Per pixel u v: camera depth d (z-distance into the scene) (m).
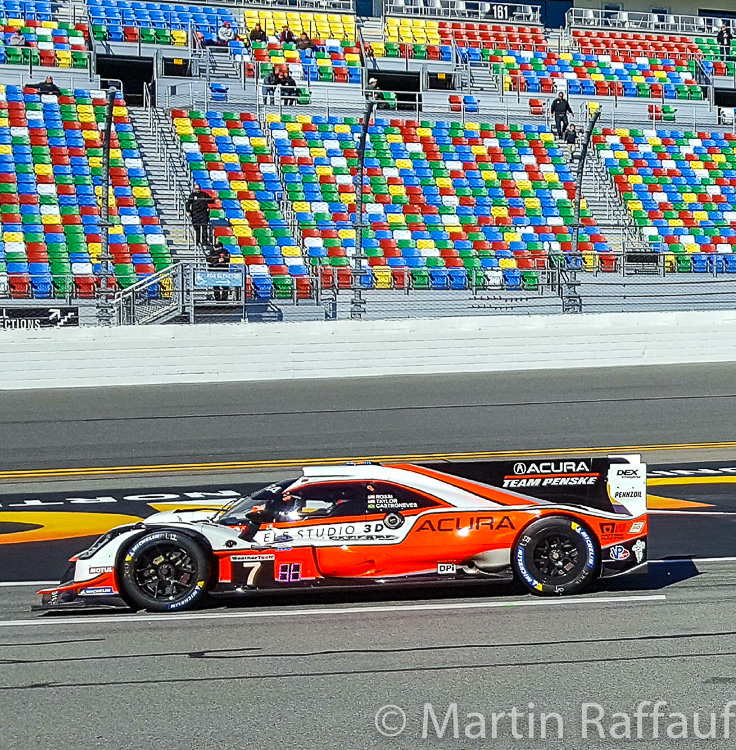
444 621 9.39
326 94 46.72
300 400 24.70
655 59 56.09
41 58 44.59
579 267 34.25
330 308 31.97
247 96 45.53
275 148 41.62
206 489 16.39
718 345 30.39
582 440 20.33
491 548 10.13
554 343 29.45
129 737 6.81
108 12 49.91
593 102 50.69
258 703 7.41
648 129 48.72
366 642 8.81
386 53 51.41
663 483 16.48
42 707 7.37
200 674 8.05
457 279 36.09
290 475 17.38
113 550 9.94
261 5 52.94
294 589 10.00
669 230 41.72
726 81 56.34
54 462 18.81
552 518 10.20
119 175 38.12
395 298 33.00
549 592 10.16
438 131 44.84
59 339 26.66
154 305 31.09
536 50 55.22
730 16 63.25
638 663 8.14
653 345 30.02
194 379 27.45
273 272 35.47
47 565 12.00
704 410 23.30
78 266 33.59
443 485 10.31
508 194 42.00
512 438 20.47
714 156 47.00
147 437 20.88
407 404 24.11
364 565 10.05
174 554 9.98
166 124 41.62
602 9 61.47
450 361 28.88
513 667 8.09
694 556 11.80
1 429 21.78
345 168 41.41
